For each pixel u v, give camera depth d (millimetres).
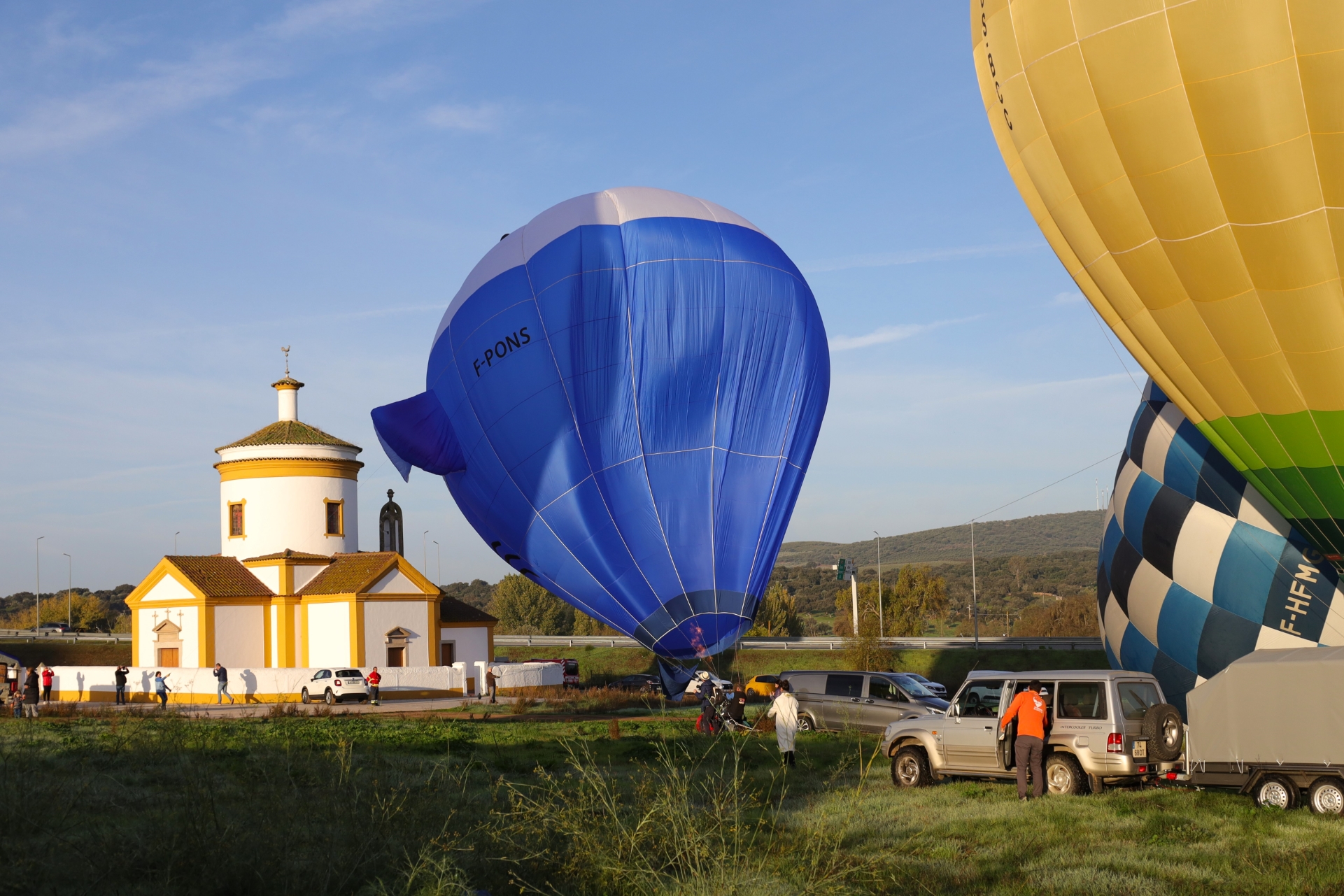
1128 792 14742
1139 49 15031
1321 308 15281
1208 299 16156
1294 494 17094
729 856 9789
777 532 22719
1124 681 15062
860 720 25672
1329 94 13922
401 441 24203
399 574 49312
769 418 22641
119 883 8969
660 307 22297
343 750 13523
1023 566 196000
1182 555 19594
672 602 21906
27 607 176125
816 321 23969
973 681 16297
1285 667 13875
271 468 52188
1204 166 15180
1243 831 12203
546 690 48500
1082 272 18016
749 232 23953
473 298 23859
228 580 49500
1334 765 13297
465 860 9891
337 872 9250
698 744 21000
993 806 13930
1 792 11016
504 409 22812
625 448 21969
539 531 22734
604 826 10141
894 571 194250
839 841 10547
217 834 9836
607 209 23453
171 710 38312
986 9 17297
